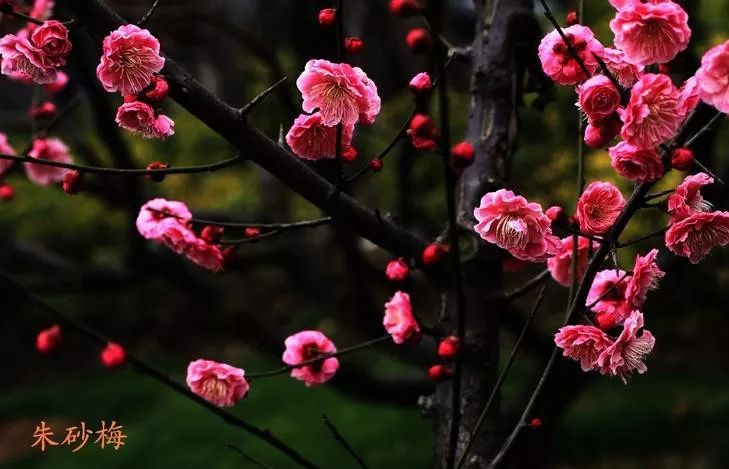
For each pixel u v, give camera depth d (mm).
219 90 10352
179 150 11867
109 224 11867
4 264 5133
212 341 12398
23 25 3240
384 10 8461
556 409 3961
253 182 12117
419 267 2346
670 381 9320
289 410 9492
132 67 1826
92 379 11500
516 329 3961
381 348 4590
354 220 2223
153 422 9609
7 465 8992
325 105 1829
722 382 9109
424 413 2416
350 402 9477
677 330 9805
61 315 1717
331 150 1998
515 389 7922
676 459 7855
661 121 1654
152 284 12914
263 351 2492
